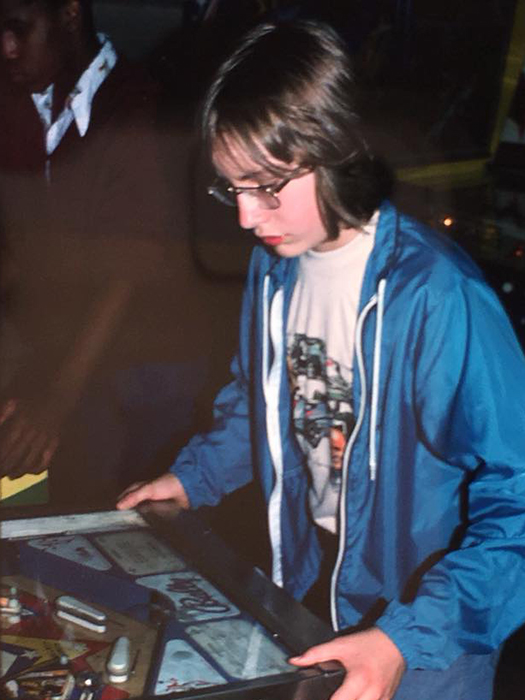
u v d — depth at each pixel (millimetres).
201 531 1400
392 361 1383
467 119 3115
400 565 1455
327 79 1271
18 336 2021
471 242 2879
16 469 1736
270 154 1260
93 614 1179
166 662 1101
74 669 1085
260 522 2834
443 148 3074
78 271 2043
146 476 2428
